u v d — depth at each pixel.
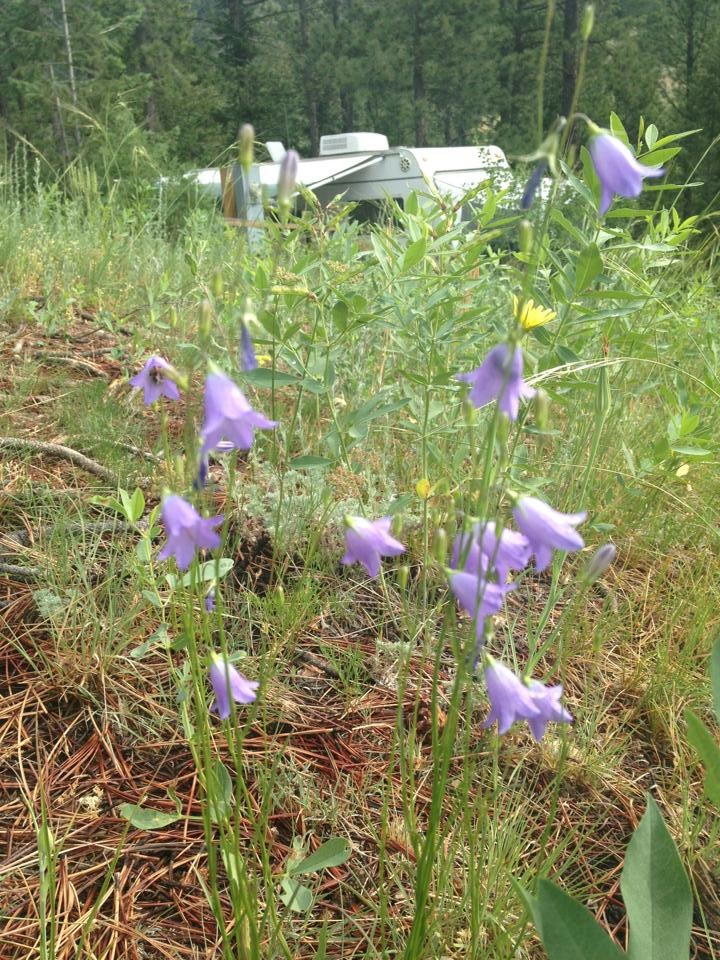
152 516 0.36
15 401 0.59
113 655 0.39
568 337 0.53
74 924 0.29
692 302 0.69
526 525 0.22
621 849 0.34
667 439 0.49
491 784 0.36
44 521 0.48
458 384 0.47
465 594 0.22
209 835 0.24
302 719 0.39
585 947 0.23
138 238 1.03
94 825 0.33
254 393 0.57
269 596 0.42
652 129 0.47
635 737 0.41
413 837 0.26
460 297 0.48
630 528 0.53
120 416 0.59
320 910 0.31
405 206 0.57
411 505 0.48
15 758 0.35
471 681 0.24
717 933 0.32
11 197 1.09
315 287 0.54
